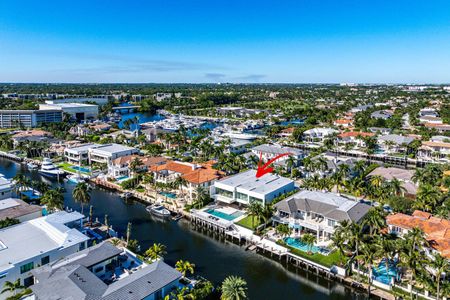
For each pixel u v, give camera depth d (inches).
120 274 2942.9
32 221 3528.5
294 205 3882.9
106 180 5708.7
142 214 4517.7
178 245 3703.3
